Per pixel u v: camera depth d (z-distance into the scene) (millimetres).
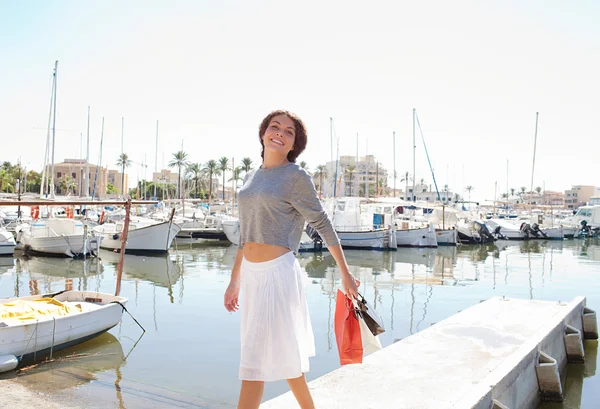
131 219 38062
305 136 2867
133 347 9977
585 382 7477
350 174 118875
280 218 2633
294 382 2725
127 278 20359
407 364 5238
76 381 7867
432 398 4254
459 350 5816
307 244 32062
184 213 53844
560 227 53750
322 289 17875
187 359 9250
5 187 82625
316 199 2652
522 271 24625
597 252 37281
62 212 41469
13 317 8844
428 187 134750
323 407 4035
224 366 8852
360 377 4793
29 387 7527
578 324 9031
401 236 38312
